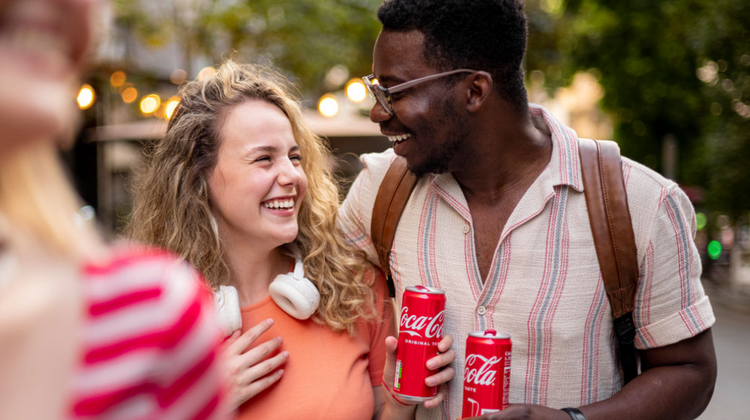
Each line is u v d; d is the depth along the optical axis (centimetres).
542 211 178
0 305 63
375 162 209
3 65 58
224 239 199
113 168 1118
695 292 174
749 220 1053
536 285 176
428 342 171
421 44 170
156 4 1158
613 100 1513
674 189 173
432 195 192
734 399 591
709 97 1042
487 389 161
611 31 1414
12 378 64
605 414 165
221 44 1243
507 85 174
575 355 174
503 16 169
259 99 198
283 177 191
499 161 180
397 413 188
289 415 185
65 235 68
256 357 181
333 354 197
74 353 69
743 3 930
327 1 1232
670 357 177
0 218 66
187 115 196
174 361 75
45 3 60
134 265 75
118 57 1015
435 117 172
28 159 66
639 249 172
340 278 205
